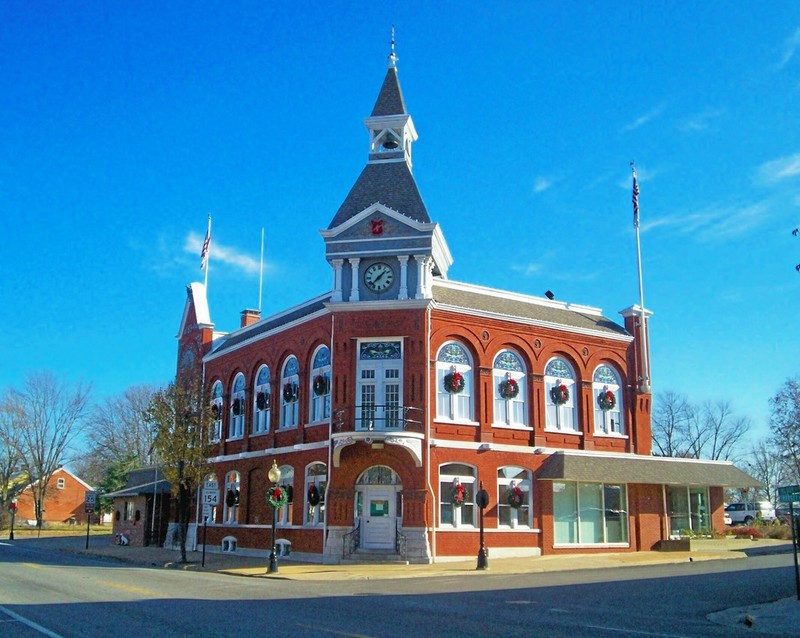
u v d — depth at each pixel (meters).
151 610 16.75
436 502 34.44
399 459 34.16
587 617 16.28
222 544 42.91
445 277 41.19
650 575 26.91
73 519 94.06
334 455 34.41
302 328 39.44
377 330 35.38
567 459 37.12
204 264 52.84
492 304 38.75
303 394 38.62
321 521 35.88
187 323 52.47
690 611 17.62
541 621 15.45
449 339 36.59
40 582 23.41
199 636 13.16
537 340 39.03
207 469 39.22
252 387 43.78
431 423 35.00
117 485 81.44
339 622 15.01
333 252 36.41
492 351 37.53
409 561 33.06
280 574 28.36
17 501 90.62
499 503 36.25
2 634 13.32
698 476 40.50
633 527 39.12
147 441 83.00
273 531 29.45
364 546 34.47
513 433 37.47
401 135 39.59
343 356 35.50
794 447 55.81
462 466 35.69
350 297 36.00
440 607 17.81
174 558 38.31
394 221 36.19
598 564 32.25
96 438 86.25
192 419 39.34
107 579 25.06
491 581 25.66
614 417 41.50
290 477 38.62
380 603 18.62
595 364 41.09
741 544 40.56
